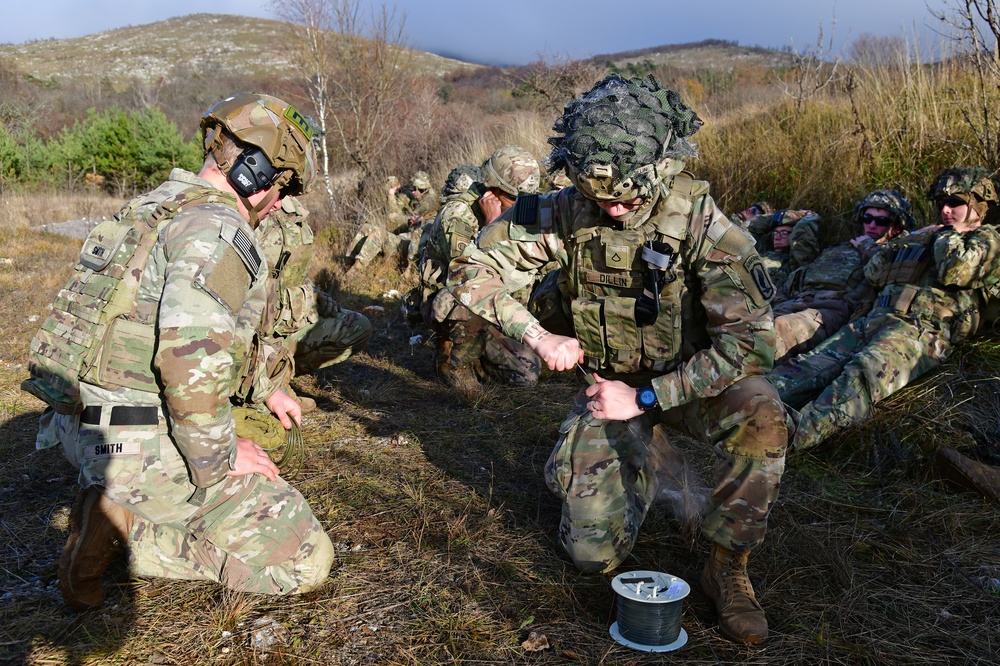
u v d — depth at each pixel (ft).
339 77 42.14
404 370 16.53
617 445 8.33
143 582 8.07
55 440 7.50
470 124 42.80
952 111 19.80
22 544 8.93
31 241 34.63
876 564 8.69
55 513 9.73
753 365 7.24
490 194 14.69
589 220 7.82
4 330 19.38
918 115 20.12
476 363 15.43
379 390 14.87
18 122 90.94
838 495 10.37
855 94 23.94
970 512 9.72
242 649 7.04
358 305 22.98
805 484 10.73
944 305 13.01
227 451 6.75
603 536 8.17
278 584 7.79
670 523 9.57
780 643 7.28
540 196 8.28
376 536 9.18
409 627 7.44
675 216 7.42
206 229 6.57
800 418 11.30
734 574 7.63
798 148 23.12
